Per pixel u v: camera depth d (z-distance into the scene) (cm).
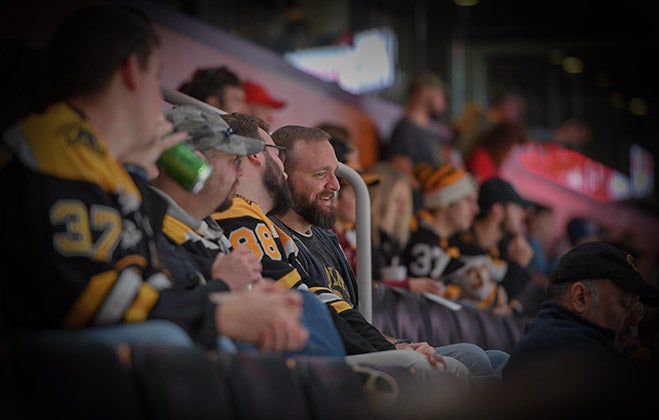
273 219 470
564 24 1973
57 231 272
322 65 1184
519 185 1591
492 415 350
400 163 1083
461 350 473
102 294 271
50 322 272
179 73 866
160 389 252
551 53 1975
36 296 272
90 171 282
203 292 299
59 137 282
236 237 405
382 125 1186
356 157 668
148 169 314
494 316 714
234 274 332
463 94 1580
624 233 1609
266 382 275
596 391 379
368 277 504
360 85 1270
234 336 287
